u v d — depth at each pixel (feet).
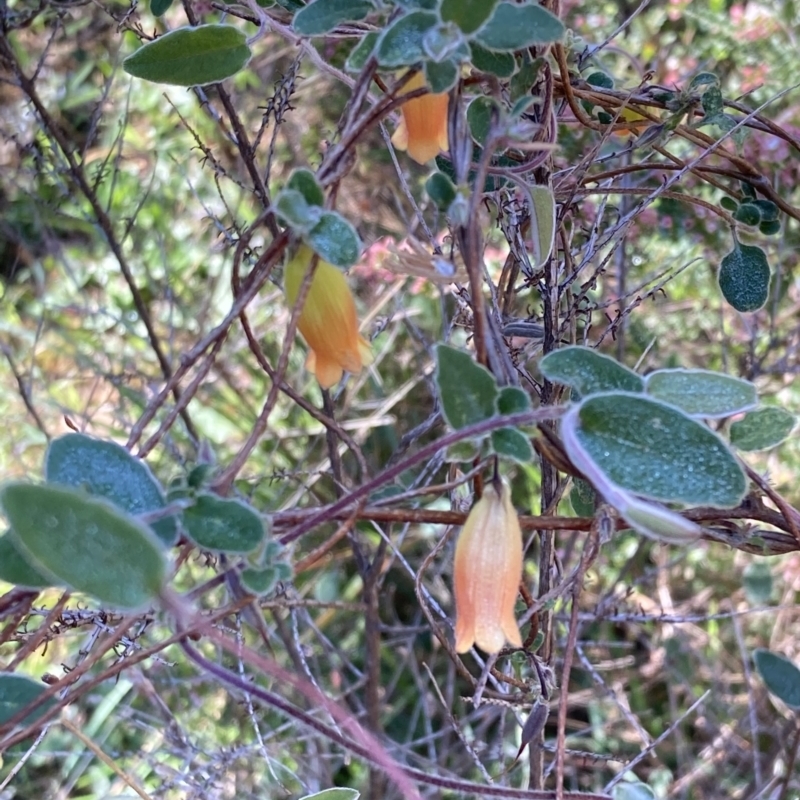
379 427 2.10
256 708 1.50
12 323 2.59
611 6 2.09
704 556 2.03
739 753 1.68
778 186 1.60
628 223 1.01
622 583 1.93
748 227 0.93
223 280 2.54
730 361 1.89
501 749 1.20
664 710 1.95
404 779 0.56
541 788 0.99
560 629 1.49
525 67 0.71
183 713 1.79
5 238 2.66
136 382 2.44
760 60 1.96
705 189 1.68
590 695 1.79
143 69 0.75
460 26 0.56
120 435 2.11
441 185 0.59
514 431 0.55
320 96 2.20
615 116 0.91
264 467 2.11
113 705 1.86
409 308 2.03
